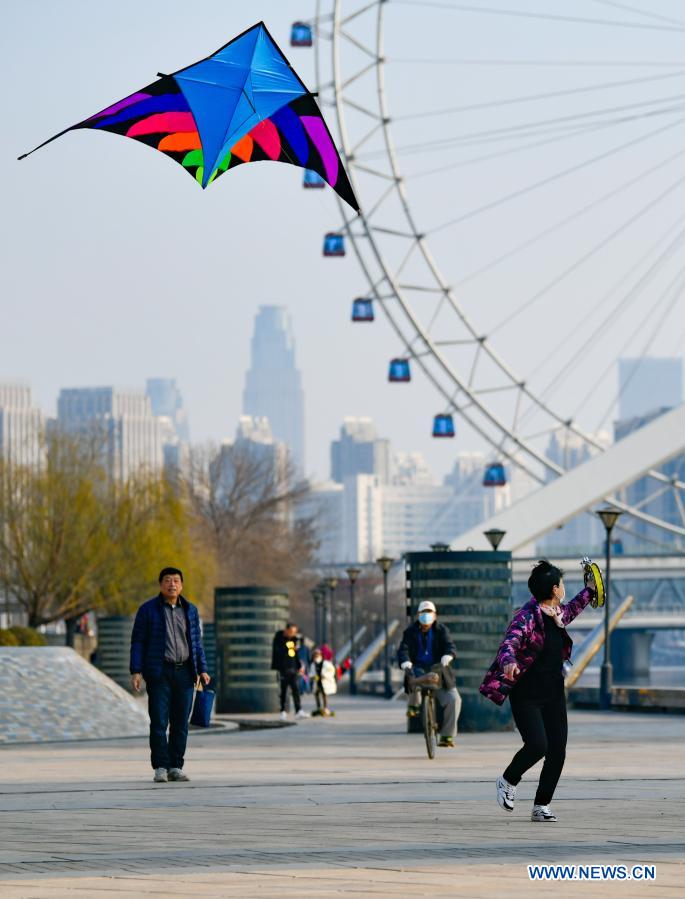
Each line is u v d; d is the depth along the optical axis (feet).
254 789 165.48
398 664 233.76
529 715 130.31
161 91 128.06
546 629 130.72
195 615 179.22
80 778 184.24
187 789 166.40
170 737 177.68
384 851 109.81
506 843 114.01
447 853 108.27
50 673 295.07
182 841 117.29
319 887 92.53
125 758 226.38
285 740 275.80
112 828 127.03
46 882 95.81
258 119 132.36
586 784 169.07
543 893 89.40
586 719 346.13
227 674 432.25
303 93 129.59
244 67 128.06
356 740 275.39
